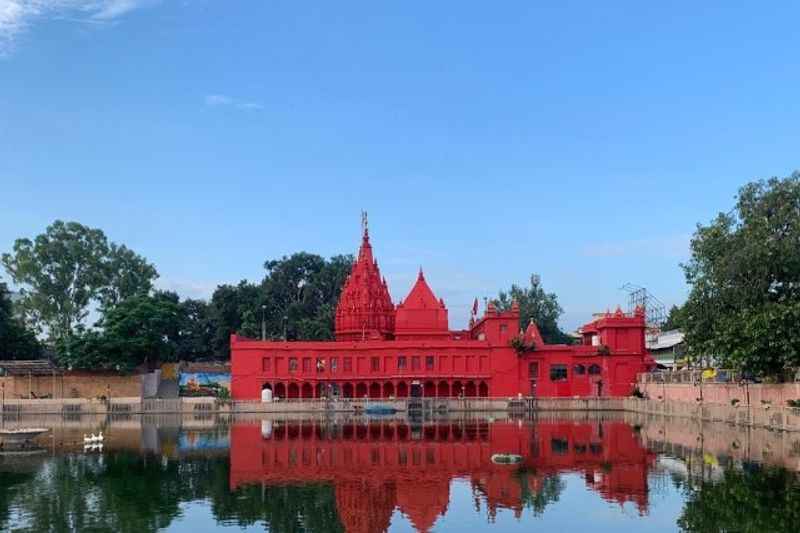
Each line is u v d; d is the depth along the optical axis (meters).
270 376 110.31
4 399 104.50
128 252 138.62
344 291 126.25
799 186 65.94
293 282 159.50
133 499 41.00
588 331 123.88
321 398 107.25
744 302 66.19
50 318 131.88
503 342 110.75
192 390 117.38
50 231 132.88
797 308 59.22
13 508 38.88
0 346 118.75
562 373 110.19
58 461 54.66
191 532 34.34
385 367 111.38
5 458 56.44
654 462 51.38
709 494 40.50
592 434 70.50
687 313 71.50
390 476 47.31
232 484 45.06
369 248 128.50
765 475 45.06
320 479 46.50
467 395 111.81
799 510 36.44
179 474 48.59
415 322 118.00
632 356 109.06
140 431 78.06
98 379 108.62
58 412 100.75
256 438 69.50
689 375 86.00
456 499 40.66
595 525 35.06
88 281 134.12
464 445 62.34
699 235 71.62
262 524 35.75
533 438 67.56
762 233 65.31
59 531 34.34
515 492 42.25
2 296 120.94
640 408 97.75
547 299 170.88
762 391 67.75
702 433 68.06
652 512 37.12
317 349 111.44
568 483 44.47
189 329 149.00
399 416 97.25
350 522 36.16
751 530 33.34
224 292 150.25
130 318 109.31
